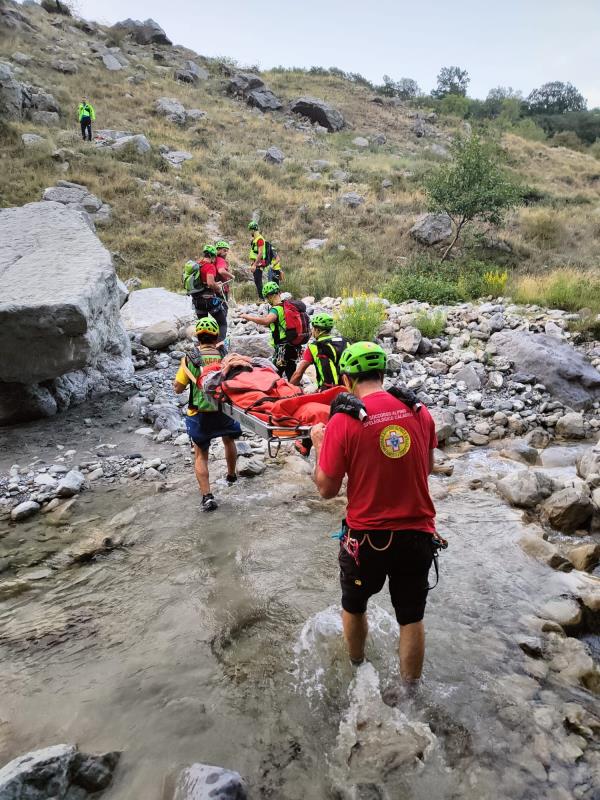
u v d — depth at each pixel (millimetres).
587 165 40125
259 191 24953
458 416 7336
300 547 4465
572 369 8070
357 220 22953
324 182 26703
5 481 5699
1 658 3344
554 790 2418
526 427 7152
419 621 2836
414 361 9266
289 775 2521
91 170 22422
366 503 2645
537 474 5359
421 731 2719
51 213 9250
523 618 3551
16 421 7145
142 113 30688
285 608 3721
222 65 43594
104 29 44375
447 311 11406
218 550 4445
